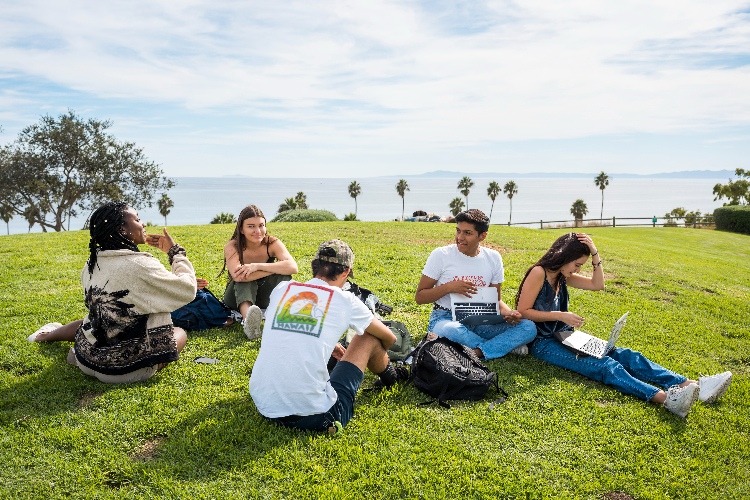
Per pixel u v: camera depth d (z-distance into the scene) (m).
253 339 4.89
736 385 4.42
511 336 4.52
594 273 4.73
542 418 3.59
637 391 3.95
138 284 3.67
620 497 2.81
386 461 2.97
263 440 3.11
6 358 4.23
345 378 3.33
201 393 3.74
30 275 7.63
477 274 4.86
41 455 2.94
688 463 3.13
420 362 3.94
